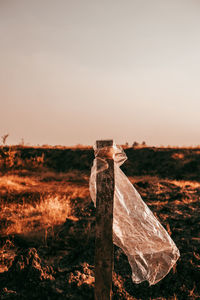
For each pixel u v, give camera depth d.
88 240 5.19
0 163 15.55
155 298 3.71
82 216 6.71
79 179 15.16
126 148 24.20
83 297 3.55
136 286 3.89
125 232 2.96
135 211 2.96
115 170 2.94
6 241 5.37
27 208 8.21
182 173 18.09
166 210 6.79
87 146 25.89
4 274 4.10
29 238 5.58
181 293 3.76
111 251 2.63
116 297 3.67
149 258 3.01
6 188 10.31
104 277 2.64
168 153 21.33
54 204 7.82
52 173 17.08
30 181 13.05
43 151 24.52
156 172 18.86
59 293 3.60
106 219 2.65
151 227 2.98
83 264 4.32
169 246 3.00
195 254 4.45
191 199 8.05
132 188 2.98
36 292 3.68
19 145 25.83
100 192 2.66
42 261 4.28
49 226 6.23
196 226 5.63
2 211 7.44
